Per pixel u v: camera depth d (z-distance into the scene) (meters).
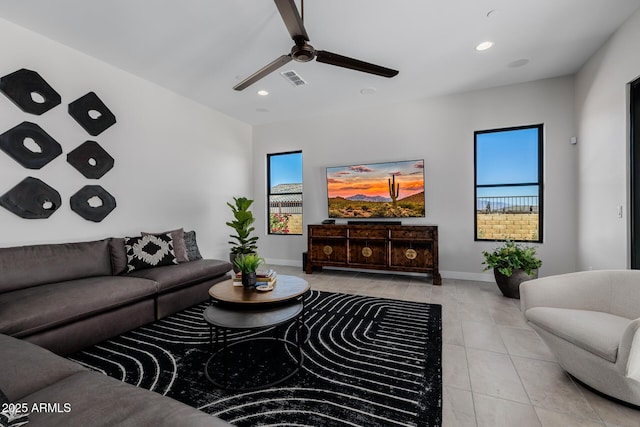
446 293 3.76
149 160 3.89
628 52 2.62
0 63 2.58
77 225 3.12
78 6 2.44
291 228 5.72
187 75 3.72
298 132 5.52
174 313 3.07
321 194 5.38
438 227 4.48
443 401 1.66
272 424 1.49
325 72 3.65
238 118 5.49
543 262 3.98
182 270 3.17
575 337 1.66
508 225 4.26
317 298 3.59
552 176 3.92
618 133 2.81
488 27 2.74
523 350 2.25
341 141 5.18
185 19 2.62
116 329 2.51
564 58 3.36
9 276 2.34
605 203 3.06
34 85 2.77
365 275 4.83
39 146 2.81
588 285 1.97
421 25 2.71
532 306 2.03
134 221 3.71
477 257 4.35
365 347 2.33
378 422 1.50
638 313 1.78
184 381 1.87
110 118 3.41
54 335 2.09
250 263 2.41
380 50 3.13
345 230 4.71
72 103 3.06
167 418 0.91
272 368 2.03
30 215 2.73
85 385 1.10
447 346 2.33
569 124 3.82
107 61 3.35
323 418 1.53
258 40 2.95
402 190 4.68
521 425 1.47
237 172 5.52
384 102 4.73
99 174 3.30
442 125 4.49
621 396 1.53
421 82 3.97
